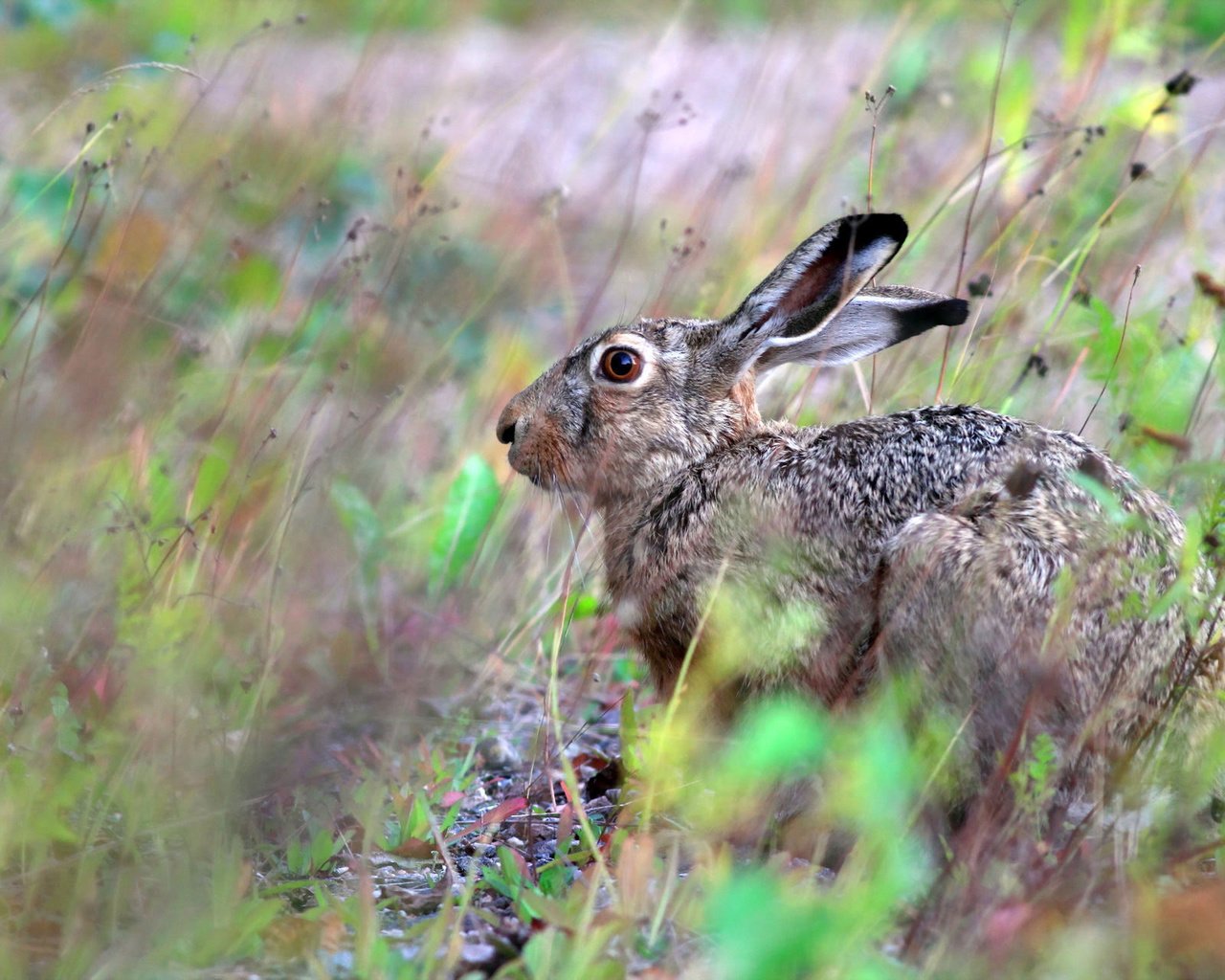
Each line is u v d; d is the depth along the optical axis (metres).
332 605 11.49
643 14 24.66
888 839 7.19
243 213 15.54
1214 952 6.88
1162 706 8.20
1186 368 11.43
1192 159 14.88
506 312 15.89
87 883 7.46
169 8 20.05
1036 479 8.12
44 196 14.67
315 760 9.38
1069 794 8.13
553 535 12.60
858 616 8.74
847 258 9.84
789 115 17.45
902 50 17.52
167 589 9.98
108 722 8.95
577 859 8.46
